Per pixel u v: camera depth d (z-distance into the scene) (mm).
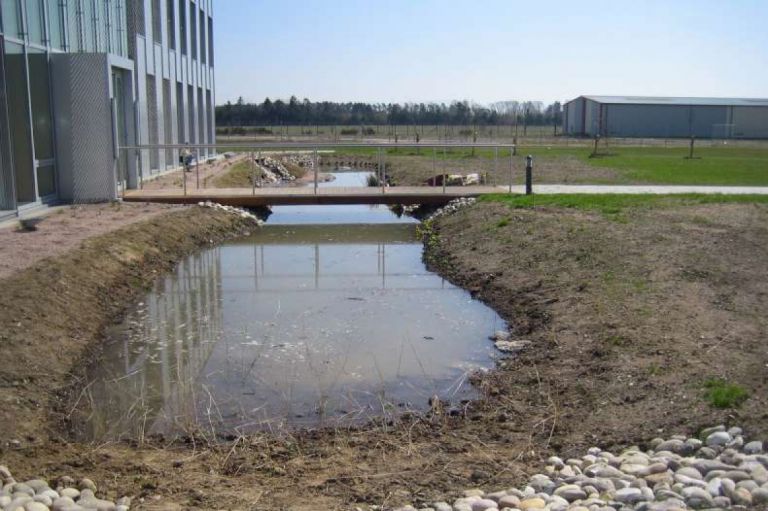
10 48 12328
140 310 9375
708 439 4801
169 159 22812
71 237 10953
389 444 5391
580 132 66625
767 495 3920
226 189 17734
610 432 5266
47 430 5719
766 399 5270
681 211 13148
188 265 12125
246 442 5457
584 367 6734
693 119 61031
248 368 7371
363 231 16234
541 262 10672
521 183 20719
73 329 7910
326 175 34625
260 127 66750
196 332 8539
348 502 4375
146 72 19594
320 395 6656
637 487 4223
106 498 4477
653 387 5883
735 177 22422
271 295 10320
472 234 13531
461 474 4766
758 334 6801
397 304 9867
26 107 12859
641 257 9914
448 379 7074
